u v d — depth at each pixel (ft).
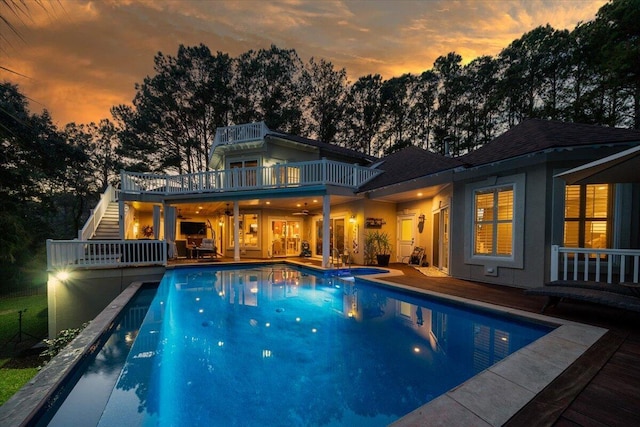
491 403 7.72
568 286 16.43
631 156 13.39
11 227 52.80
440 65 94.48
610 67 45.91
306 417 9.75
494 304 18.16
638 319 14.76
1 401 18.78
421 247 38.58
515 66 75.56
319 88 100.12
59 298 26.89
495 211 25.30
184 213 59.36
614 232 20.33
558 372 9.34
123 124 87.61
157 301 22.98
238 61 91.20
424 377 11.89
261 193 40.65
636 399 7.80
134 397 10.27
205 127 89.25
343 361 13.41
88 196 96.17
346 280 30.22
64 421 9.02
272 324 18.42
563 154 21.03
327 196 36.73
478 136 88.79
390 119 99.86
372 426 9.23
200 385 11.57
